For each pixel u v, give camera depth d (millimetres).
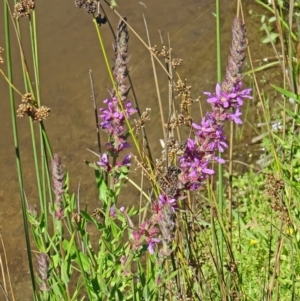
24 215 2432
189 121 2357
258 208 4148
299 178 3332
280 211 2609
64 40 5566
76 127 4883
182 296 2426
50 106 5027
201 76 5480
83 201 4324
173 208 2033
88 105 5066
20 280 3799
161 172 2383
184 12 6113
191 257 2510
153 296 2221
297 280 3229
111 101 2180
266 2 6297
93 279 2205
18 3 2264
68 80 5262
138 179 4457
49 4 5809
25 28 5441
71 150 4719
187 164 2010
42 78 5227
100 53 5512
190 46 5777
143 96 5180
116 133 2193
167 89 5238
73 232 2244
